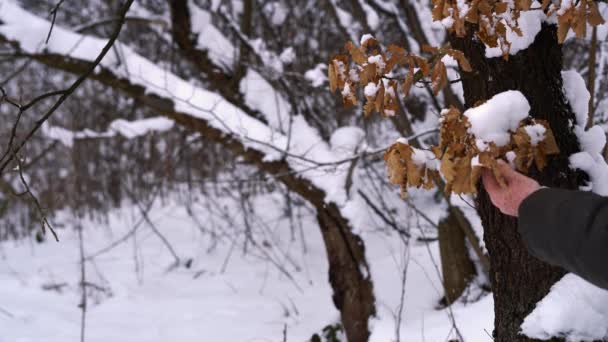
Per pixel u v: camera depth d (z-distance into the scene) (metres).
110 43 1.84
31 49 3.75
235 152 3.88
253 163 3.92
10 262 6.01
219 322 4.47
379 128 5.59
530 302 1.72
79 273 5.61
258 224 6.23
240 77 4.35
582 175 1.71
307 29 5.70
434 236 4.85
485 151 1.25
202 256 6.18
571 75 1.82
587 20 1.37
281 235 6.54
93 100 7.14
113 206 7.93
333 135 3.99
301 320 4.43
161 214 7.40
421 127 4.51
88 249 6.50
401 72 3.28
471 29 1.76
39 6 6.40
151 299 5.07
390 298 3.85
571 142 1.72
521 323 1.74
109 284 5.36
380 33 5.01
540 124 1.33
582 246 1.07
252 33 5.74
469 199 3.55
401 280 4.05
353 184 3.89
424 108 4.73
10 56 3.95
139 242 6.71
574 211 1.11
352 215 3.73
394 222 4.57
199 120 3.82
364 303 3.72
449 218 3.91
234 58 4.33
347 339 3.82
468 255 3.81
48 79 7.44
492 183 1.28
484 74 1.75
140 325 4.43
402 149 1.37
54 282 5.25
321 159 3.79
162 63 6.86
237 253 6.23
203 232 6.41
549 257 1.16
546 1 1.44
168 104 3.84
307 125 4.10
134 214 7.57
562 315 1.60
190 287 5.41
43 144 7.21
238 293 5.18
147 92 3.84
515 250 1.74
